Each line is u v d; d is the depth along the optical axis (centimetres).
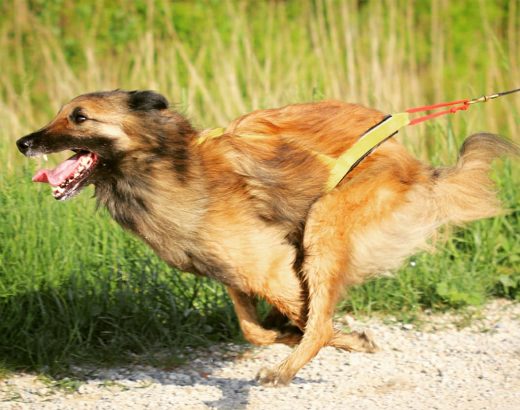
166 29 1577
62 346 776
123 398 698
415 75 1341
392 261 736
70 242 875
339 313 897
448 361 771
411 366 764
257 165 718
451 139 1062
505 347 802
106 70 1405
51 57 1494
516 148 771
